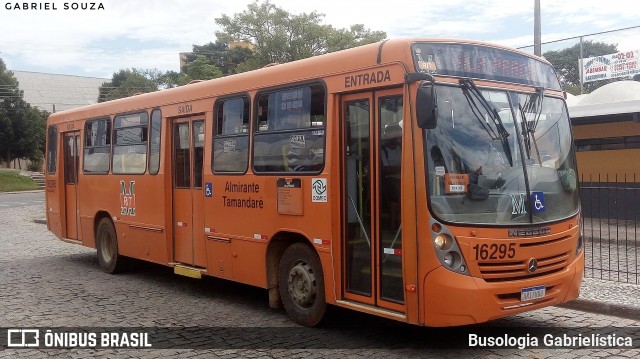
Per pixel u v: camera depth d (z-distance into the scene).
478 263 5.89
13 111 51.78
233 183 8.30
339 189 6.85
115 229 11.25
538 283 6.21
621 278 9.65
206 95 8.95
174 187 9.73
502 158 6.32
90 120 12.11
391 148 6.31
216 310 8.38
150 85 58.50
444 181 5.92
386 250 6.35
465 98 6.26
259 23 41.22
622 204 15.90
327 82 6.97
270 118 7.79
